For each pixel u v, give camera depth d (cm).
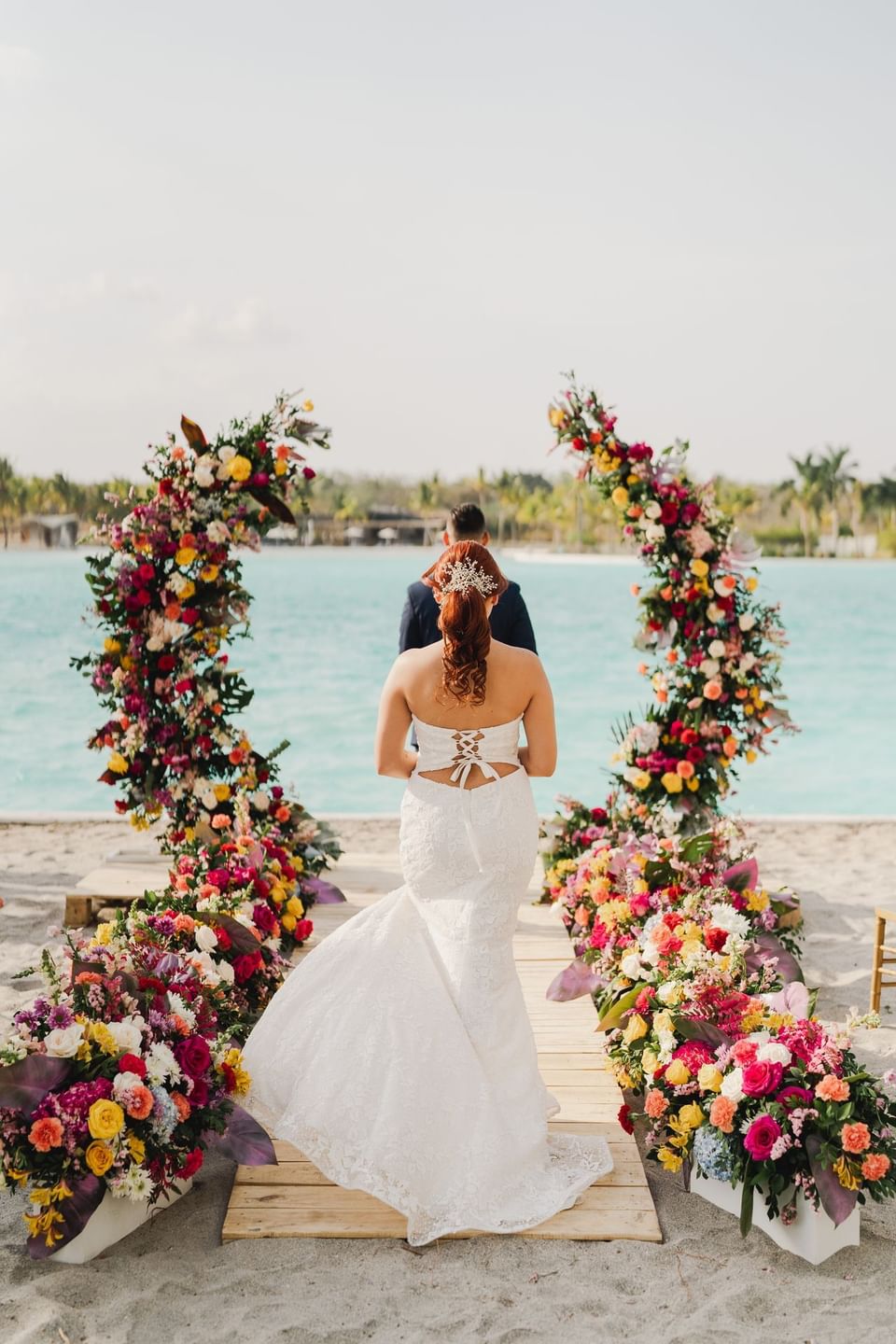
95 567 546
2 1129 296
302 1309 279
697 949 375
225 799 562
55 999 326
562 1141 345
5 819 840
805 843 802
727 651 568
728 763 578
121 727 555
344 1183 298
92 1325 272
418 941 334
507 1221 306
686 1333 271
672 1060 339
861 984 524
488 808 324
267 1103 327
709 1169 319
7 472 9481
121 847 771
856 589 4556
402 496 11312
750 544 563
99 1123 287
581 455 570
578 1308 280
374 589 4122
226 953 411
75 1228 290
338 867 655
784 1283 292
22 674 1911
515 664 327
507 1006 329
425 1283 289
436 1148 306
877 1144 305
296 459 551
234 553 562
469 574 321
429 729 329
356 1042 317
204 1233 314
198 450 552
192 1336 268
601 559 9094
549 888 596
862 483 9488
